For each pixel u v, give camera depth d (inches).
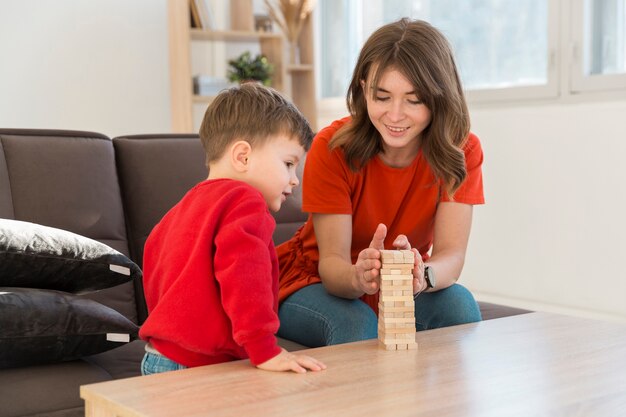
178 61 180.2
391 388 45.0
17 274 64.6
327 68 203.9
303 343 70.2
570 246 141.4
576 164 139.7
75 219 77.5
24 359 61.2
